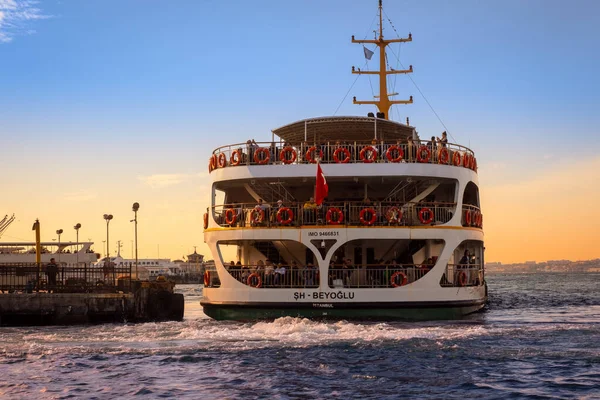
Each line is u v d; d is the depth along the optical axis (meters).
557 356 23.03
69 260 60.91
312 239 32.34
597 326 30.16
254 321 32.19
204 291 35.38
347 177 33.16
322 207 33.00
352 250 36.34
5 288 37.50
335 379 20.11
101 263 90.44
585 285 133.25
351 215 33.62
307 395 18.45
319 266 32.03
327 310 31.84
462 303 33.03
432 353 23.55
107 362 22.72
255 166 33.50
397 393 18.61
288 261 37.09
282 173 33.19
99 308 35.41
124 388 19.41
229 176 34.16
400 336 26.52
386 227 32.19
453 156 33.78
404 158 33.31
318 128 36.53
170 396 18.53
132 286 36.66
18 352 24.47
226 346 24.89
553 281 189.62
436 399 18.06
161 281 40.84
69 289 37.03
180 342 26.00
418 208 33.38
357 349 24.19
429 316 32.34
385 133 37.59
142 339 26.95
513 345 25.02
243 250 38.03
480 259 39.84
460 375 20.55
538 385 19.41
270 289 32.22
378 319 31.80
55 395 18.80
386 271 32.69
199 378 20.38
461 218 33.59
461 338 26.28
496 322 32.97
